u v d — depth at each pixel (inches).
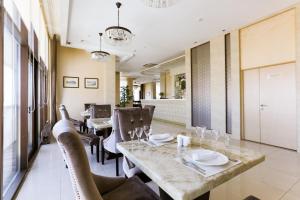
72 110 253.9
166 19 166.4
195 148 59.0
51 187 86.8
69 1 136.9
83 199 33.0
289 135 149.0
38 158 124.6
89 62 266.2
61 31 192.1
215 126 209.0
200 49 237.5
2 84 64.6
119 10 151.7
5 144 98.2
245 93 182.4
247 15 157.1
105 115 184.2
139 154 53.1
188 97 252.7
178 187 33.9
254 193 80.9
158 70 437.1
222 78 201.2
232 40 189.6
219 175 38.9
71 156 31.7
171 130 237.0
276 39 154.8
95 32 199.6
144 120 98.8
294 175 98.8
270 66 161.3
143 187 53.5
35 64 148.8
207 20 167.9
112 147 101.8
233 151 55.2
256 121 173.3
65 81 249.8
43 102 188.5
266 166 111.4
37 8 142.7
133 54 291.4
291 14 145.0
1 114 64.4
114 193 51.2
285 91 151.6
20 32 93.0
